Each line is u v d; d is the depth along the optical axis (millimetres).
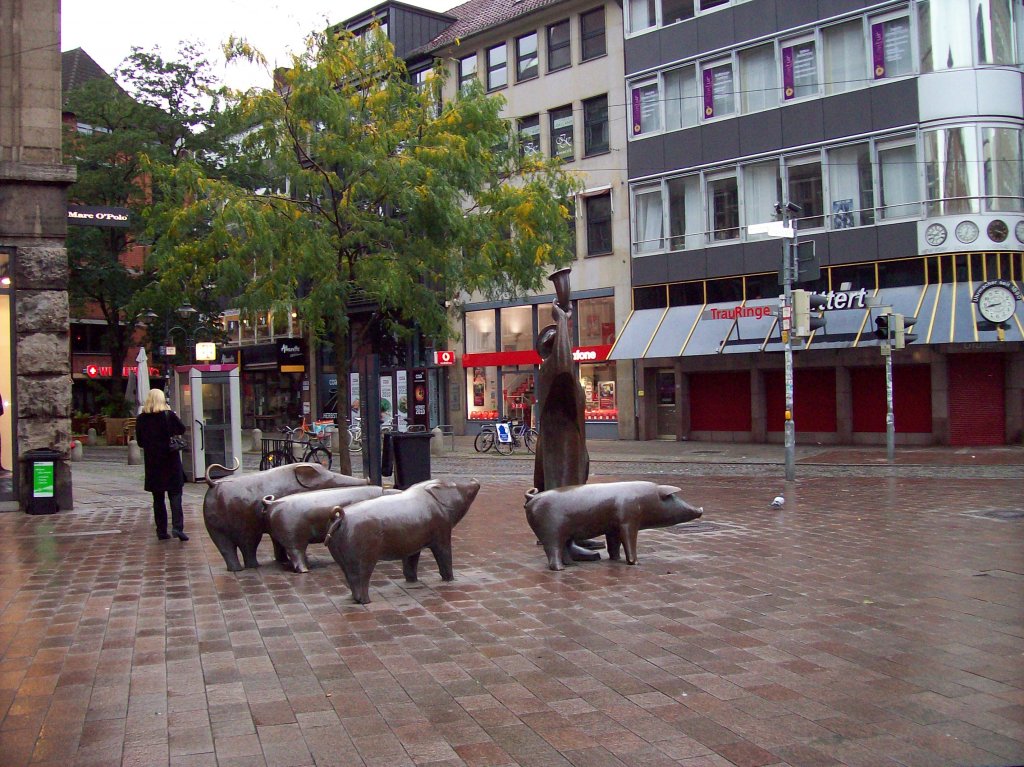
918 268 24125
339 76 16562
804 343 24859
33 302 13797
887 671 5262
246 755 4180
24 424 13695
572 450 9125
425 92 18016
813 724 4461
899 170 24781
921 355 24297
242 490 8742
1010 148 23734
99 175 34062
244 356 48531
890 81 24734
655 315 29625
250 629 6457
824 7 26031
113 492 16609
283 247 15758
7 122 13719
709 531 10633
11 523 12383
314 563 9031
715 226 28625
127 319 34469
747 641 5918
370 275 15906
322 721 4602
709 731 4391
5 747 4297
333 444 30609
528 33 33969
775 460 21562
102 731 4492
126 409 38594
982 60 23641
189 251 16250
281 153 15812
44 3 13906
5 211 13711
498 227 18938
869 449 23906
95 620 6762
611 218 31250
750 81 27828
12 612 7039
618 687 5059
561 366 8891
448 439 34125
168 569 8852
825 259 25844
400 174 15609
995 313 22500
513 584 7855
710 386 29203
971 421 23953
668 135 29609
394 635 6250
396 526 7484
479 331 35750
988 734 4309
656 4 29891
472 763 4066
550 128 33344
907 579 7762
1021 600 6949
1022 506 12391
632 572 8250
